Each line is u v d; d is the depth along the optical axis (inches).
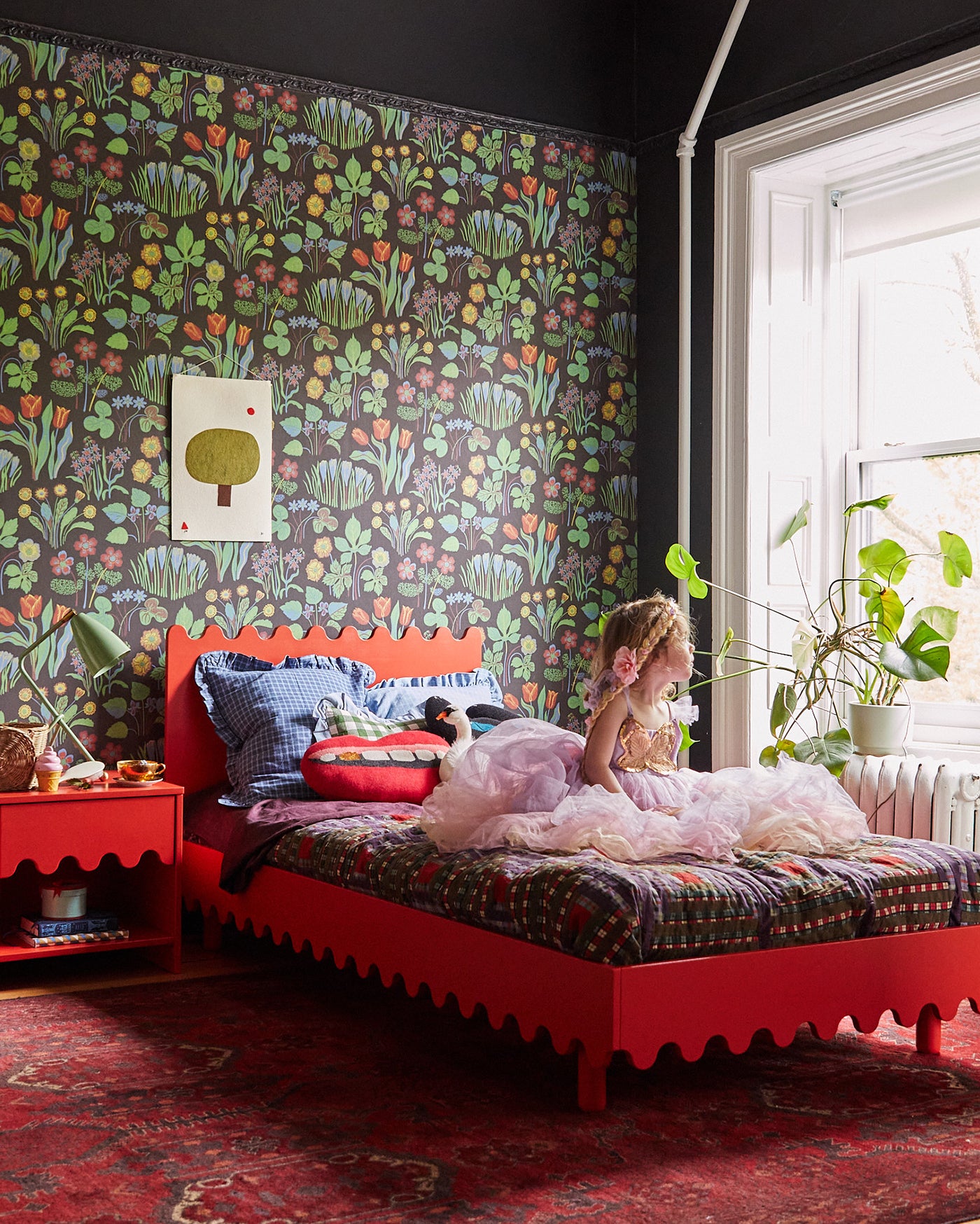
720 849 112.6
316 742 159.3
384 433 185.9
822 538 193.8
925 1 162.7
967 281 179.3
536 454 198.8
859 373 193.8
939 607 165.2
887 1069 115.7
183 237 171.9
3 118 160.9
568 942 100.3
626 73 208.1
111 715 167.2
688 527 195.9
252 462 175.6
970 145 174.2
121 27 168.1
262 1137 97.0
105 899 167.8
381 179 186.1
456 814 120.6
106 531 166.6
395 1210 84.6
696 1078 112.3
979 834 161.2
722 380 189.9
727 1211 84.8
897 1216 84.2
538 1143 96.1
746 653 187.0
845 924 108.1
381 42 186.2
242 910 147.7
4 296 160.6
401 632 187.2
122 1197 86.4
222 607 173.9
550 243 200.7
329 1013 133.3
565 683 201.3
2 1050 119.8
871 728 169.9
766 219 188.1
